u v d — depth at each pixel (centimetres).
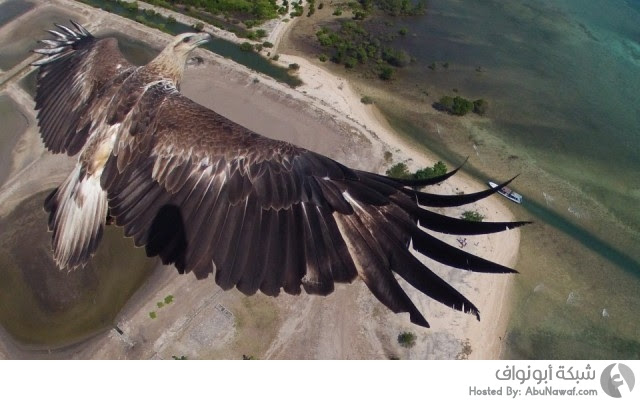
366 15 5447
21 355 2847
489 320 3056
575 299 3238
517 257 3400
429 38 5272
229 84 4547
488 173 3997
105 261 3173
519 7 5769
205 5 5359
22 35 4941
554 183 3962
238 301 3036
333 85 4650
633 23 5634
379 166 3984
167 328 2941
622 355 3011
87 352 2856
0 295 3067
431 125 4350
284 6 5456
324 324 2980
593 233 3641
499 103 4609
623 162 4188
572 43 5338
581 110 4619
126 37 5003
